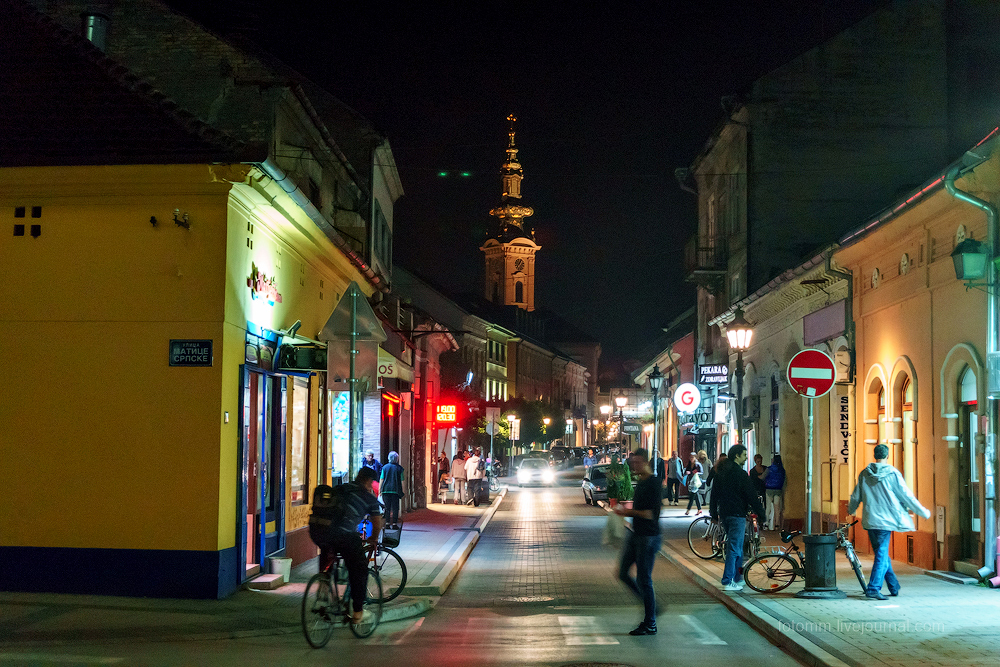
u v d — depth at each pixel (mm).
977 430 14375
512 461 77750
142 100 13648
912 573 15398
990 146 12727
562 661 9344
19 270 12922
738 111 31500
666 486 35250
